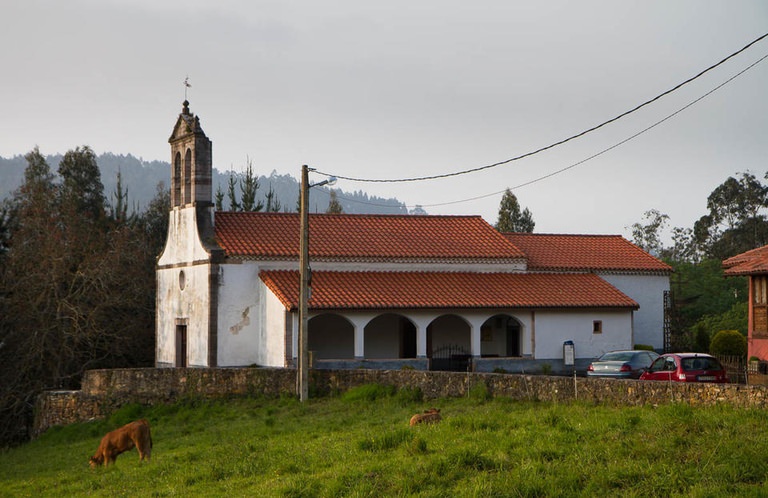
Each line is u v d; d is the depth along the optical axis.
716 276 72.06
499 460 15.78
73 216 52.19
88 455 27.12
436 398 28.25
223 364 40.91
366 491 14.81
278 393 32.56
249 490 16.44
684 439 15.69
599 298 44.53
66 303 45.69
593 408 21.94
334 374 31.78
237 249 41.44
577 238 52.75
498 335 46.19
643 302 49.28
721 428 16.27
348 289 40.97
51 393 36.59
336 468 16.91
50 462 27.23
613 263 49.28
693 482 13.66
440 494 14.32
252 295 41.62
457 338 45.19
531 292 44.00
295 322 38.66
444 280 43.97
